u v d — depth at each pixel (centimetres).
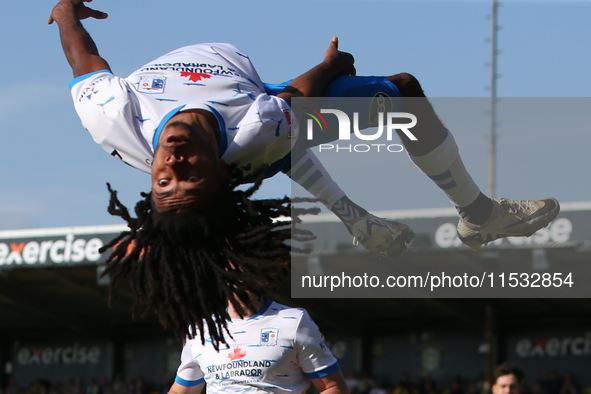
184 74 348
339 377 441
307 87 371
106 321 2806
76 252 2030
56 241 2048
